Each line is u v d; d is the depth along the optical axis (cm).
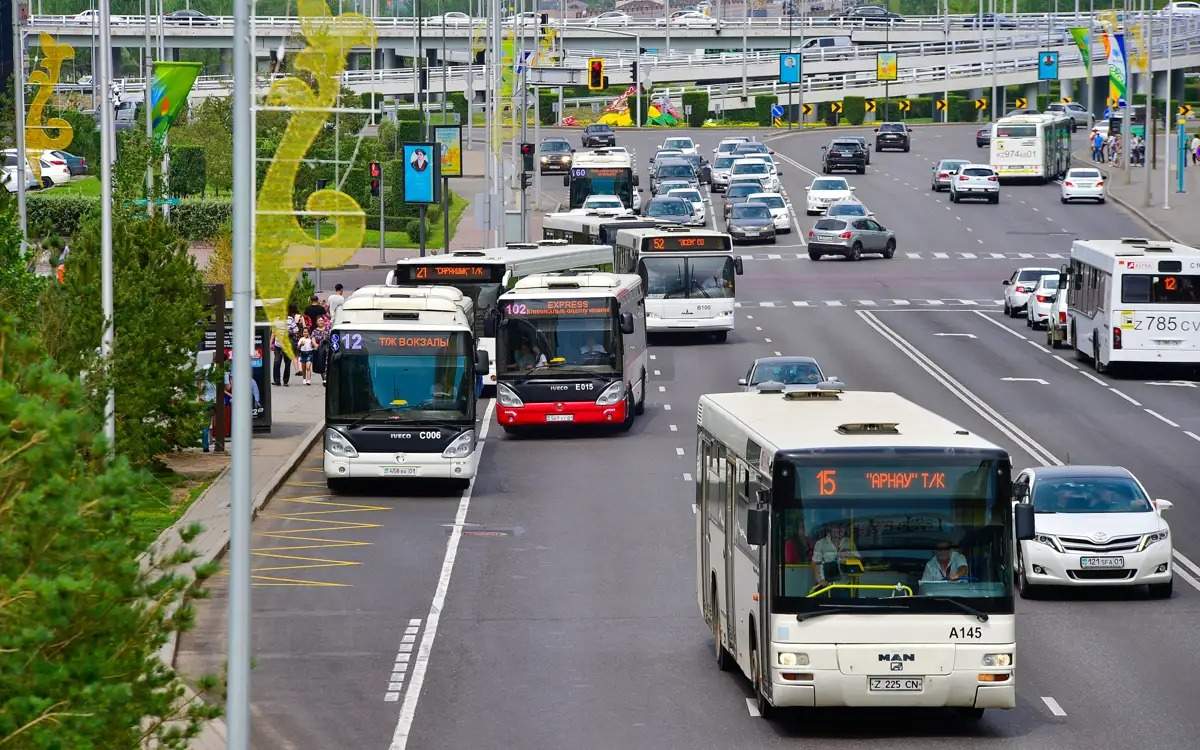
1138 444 11812
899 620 5450
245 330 4494
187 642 7025
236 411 4459
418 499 10212
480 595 7819
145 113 18688
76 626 3584
